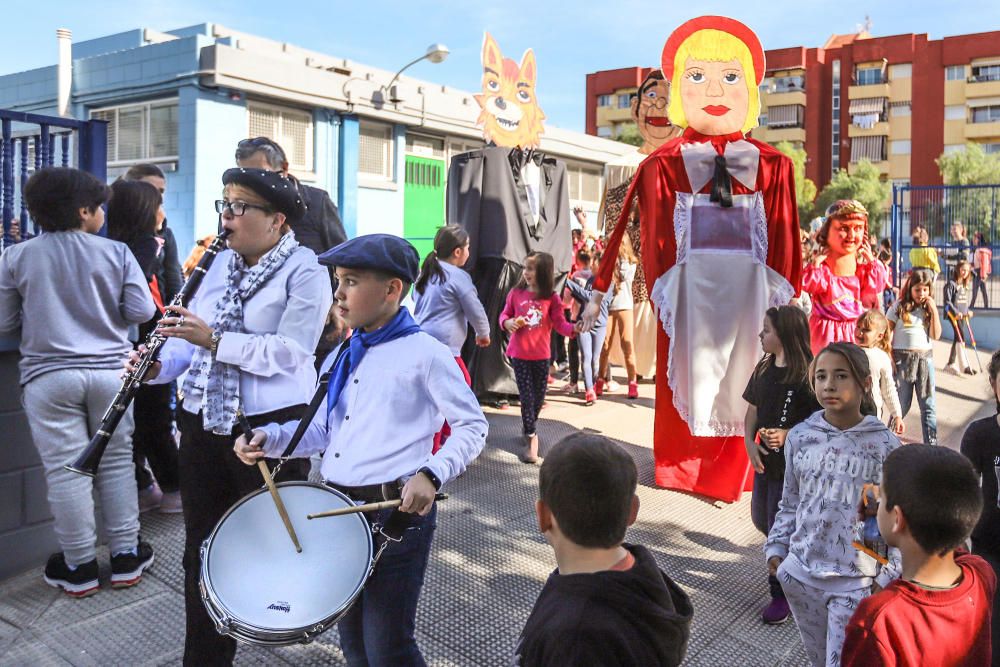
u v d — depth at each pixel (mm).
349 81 11703
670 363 5355
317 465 5344
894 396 5078
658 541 4582
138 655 3201
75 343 3559
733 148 5199
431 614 3598
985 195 13672
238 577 2080
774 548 2928
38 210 3523
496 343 7781
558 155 16500
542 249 8133
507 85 7988
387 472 2277
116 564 3725
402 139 13047
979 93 58438
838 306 5559
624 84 68250
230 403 2652
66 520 3594
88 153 4547
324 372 2441
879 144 61531
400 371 2309
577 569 1636
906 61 60719
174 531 4367
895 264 13680
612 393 8688
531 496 5234
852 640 1827
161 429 4473
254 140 3672
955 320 10758
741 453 5266
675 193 5270
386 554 2234
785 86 63750
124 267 3662
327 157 11766
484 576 4016
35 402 3531
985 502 2727
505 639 3414
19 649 3215
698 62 5277
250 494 2256
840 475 2734
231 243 2742
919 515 1799
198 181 10055
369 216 12500
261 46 12227
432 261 5535
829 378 2797
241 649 3252
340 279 2359
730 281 5203
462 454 2186
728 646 3447
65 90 11180
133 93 10570
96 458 2711
